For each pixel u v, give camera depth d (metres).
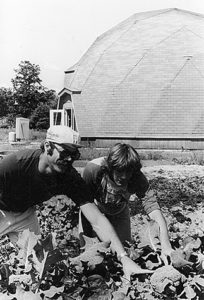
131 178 3.81
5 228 4.16
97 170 3.90
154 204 3.82
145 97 27.66
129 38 30.44
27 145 25.05
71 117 30.38
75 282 3.00
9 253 4.20
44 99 44.19
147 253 3.41
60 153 3.43
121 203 4.10
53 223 5.59
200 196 9.89
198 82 26.83
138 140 27.36
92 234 4.06
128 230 4.34
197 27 28.97
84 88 29.72
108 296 2.88
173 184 12.32
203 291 2.94
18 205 4.01
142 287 2.91
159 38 29.14
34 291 3.03
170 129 26.66
